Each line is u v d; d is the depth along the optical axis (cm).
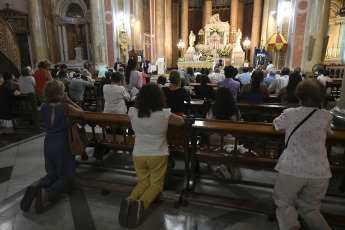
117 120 279
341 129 222
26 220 237
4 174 334
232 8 2108
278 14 1155
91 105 814
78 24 1437
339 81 705
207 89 445
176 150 279
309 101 185
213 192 280
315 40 1047
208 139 270
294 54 1107
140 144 232
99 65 1300
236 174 286
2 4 1318
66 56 1467
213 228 222
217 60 1762
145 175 242
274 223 228
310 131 182
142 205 220
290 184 192
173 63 2334
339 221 212
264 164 246
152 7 1828
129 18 1407
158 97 221
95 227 227
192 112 432
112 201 268
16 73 865
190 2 2281
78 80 598
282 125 197
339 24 1712
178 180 303
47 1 1377
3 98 497
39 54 1341
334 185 287
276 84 545
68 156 262
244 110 400
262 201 262
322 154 185
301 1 1055
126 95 396
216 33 1955
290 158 190
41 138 484
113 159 379
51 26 1413
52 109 248
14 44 800
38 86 539
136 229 222
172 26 2267
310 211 196
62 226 228
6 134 494
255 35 1961
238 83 429
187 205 257
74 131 260
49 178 259
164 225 227
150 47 1855
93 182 282
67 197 276
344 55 1709
